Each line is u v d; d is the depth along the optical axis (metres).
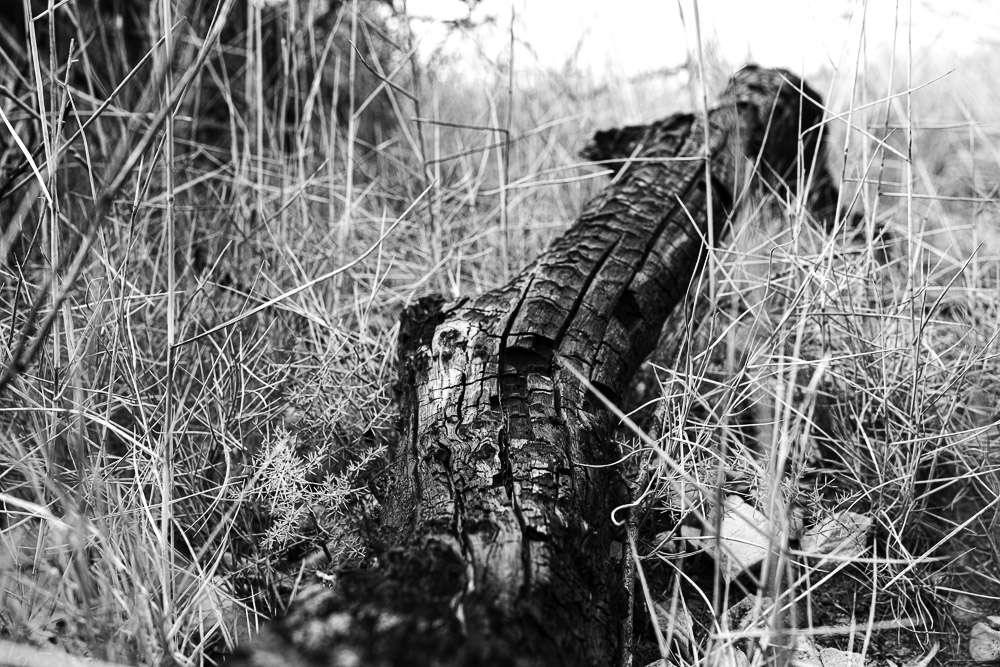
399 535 1.23
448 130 3.19
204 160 3.07
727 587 1.30
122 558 1.29
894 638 1.50
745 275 2.16
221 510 1.60
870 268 2.00
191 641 1.38
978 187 2.93
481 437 1.32
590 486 1.34
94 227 1.17
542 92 3.40
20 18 2.98
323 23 3.35
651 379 1.93
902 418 1.71
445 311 1.70
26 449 1.63
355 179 3.06
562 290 1.69
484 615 0.91
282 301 2.05
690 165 2.18
